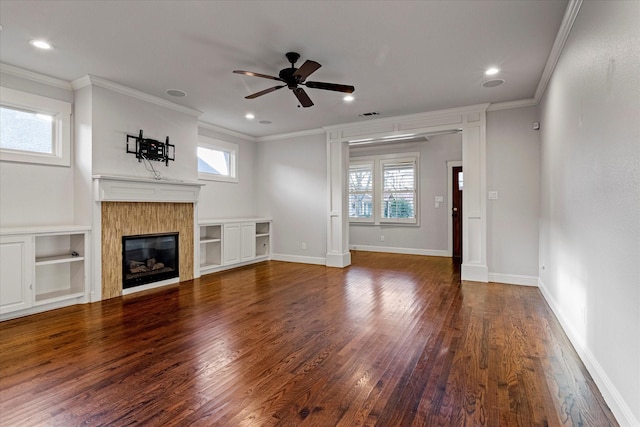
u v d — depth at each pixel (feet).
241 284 15.14
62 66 11.18
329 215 19.58
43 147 12.08
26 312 10.73
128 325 9.91
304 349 8.27
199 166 18.69
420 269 18.67
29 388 6.45
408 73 11.69
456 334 9.21
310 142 20.38
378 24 8.63
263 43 9.65
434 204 23.93
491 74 11.77
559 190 10.13
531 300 12.49
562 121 9.59
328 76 11.97
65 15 8.21
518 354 7.97
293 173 21.01
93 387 6.50
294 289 14.23
